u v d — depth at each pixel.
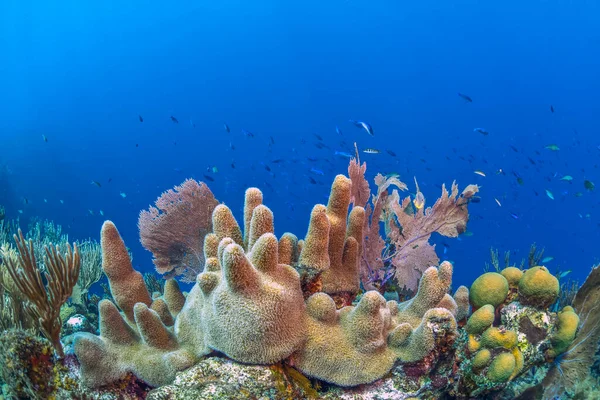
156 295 4.78
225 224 3.14
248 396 2.47
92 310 7.16
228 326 2.43
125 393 2.77
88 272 8.09
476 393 2.98
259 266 2.52
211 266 2.74
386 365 2.65
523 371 3.39
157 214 4.16
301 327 2.60
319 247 2.90
